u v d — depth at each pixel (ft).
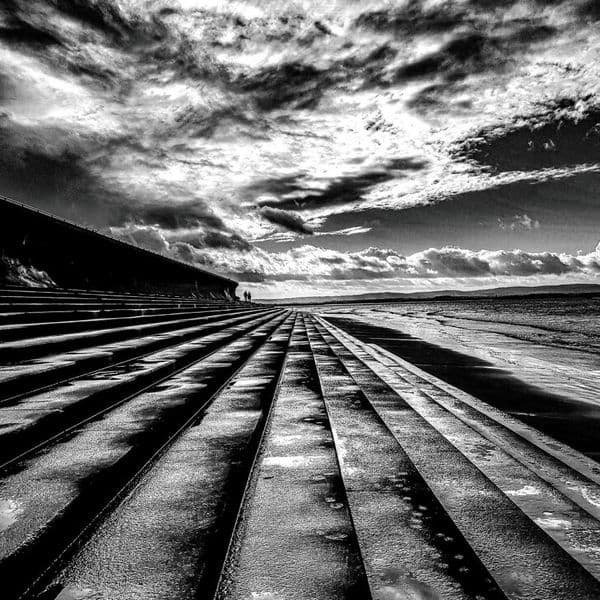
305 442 8.85
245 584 4.00
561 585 4.04
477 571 4.26
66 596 3.64
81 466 5.88
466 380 23.39
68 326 19.40
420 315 168.86
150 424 8.13
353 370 20.25
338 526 5.25
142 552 4.38
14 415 7.21
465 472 7.27
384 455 8.09
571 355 39.58
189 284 221.25
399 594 3.84
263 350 26.73
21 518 4.36
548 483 7.03
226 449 7.84
